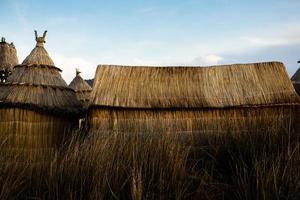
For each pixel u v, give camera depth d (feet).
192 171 15.07
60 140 31.76
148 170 13.89
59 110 31.48
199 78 35.32
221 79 34.96
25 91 32.09
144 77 35.37
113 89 33.32
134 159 13.84
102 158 13.83
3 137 27.76
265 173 13.02
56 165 13.82
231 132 18.99
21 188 13.46
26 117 29.91
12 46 57.98
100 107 31.17
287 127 17.67
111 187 12.89
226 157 16.81
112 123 31.12
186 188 13.14
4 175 13.30
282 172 13.28
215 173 16.20
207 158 18.20
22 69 34.27
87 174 13.25
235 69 35.88
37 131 30.37
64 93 34.60
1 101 29.89
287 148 15.01
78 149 15.02
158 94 33.19
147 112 31.48
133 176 12.51
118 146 15.15
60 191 12.97
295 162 13.56
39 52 35.73
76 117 34.58
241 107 31.27
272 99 31.86
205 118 31.24
